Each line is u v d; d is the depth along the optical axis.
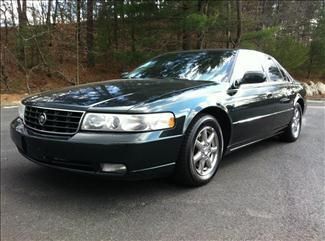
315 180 4.13
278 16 22.66
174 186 3.93
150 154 3.29
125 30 18.36
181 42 17.84
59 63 19.77
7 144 6.07
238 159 5.01
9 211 3.41
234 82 4.39
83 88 4.07
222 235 2.90
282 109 5.45
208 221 3.14
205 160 3.96
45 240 2.90
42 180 4.20
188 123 3.60
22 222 3.20
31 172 4.48
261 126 4.88
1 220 3.24
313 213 3.27
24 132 3.68
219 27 18.00
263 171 4.46
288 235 2.88
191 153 3.70
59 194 3.78
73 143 3.26
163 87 3.92
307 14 21.42
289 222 3.10
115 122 3.23
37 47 17.33
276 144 5.91
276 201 3.54
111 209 3.41
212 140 4.04
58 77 19.00
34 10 17.02
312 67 19.56
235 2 19.47
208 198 3.63
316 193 3.74
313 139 6.29
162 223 3.12
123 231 3.00
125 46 18.84
